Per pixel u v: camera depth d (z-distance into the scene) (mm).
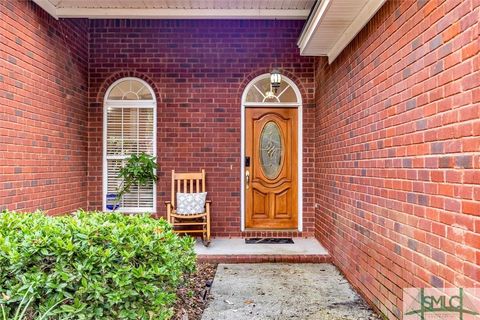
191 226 5484
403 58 2545
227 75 5680
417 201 2330
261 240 5441
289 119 5730
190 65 5664
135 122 5723
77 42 5238
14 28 3688
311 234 5660
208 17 4816
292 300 3346
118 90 5695
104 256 2191
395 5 2678
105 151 5695
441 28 2051
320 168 5262
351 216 3754
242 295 3467
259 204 5762
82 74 5426
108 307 2199
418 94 2320
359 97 3498
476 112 1734
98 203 5645
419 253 2305
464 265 1826
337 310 3123
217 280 3904
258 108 5719
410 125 2434
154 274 2322
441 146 2047
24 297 2053
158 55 5668
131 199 5715
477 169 1727
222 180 5676
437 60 2092
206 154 5672
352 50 3730
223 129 5676
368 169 3250
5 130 3531
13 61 3670
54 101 4555
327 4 3207
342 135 4102
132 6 4621
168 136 5672
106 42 5672
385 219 2863
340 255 4180
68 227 2367
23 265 2148
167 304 2541
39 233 2264
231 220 5664
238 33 5680
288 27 5684
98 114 5672
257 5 4633
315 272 4184
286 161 5762
